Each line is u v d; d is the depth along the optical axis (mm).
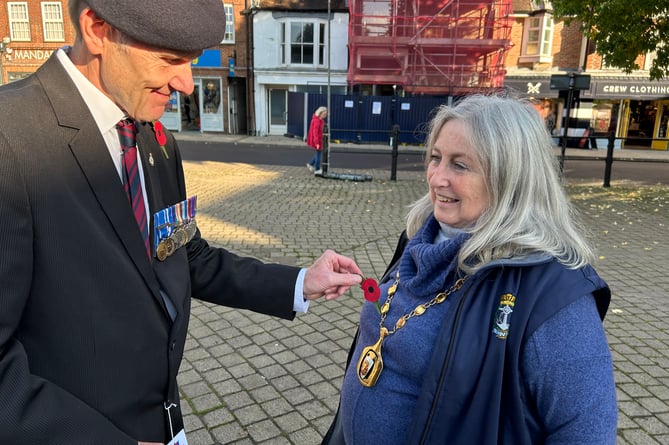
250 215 7031
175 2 1016
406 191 9328
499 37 18391
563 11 9164
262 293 1529
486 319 1128
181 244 1299
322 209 7566
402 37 18172
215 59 20359
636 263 5289
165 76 1083
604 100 18828
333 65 19797
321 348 3354
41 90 1065
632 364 3229
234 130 21188
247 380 2967
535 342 1071
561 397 1057
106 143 1154
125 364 1095
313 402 2770
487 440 1083
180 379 2965
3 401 877
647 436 2533
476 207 1235
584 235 1304
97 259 1049
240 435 2500
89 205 1063
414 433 1147
